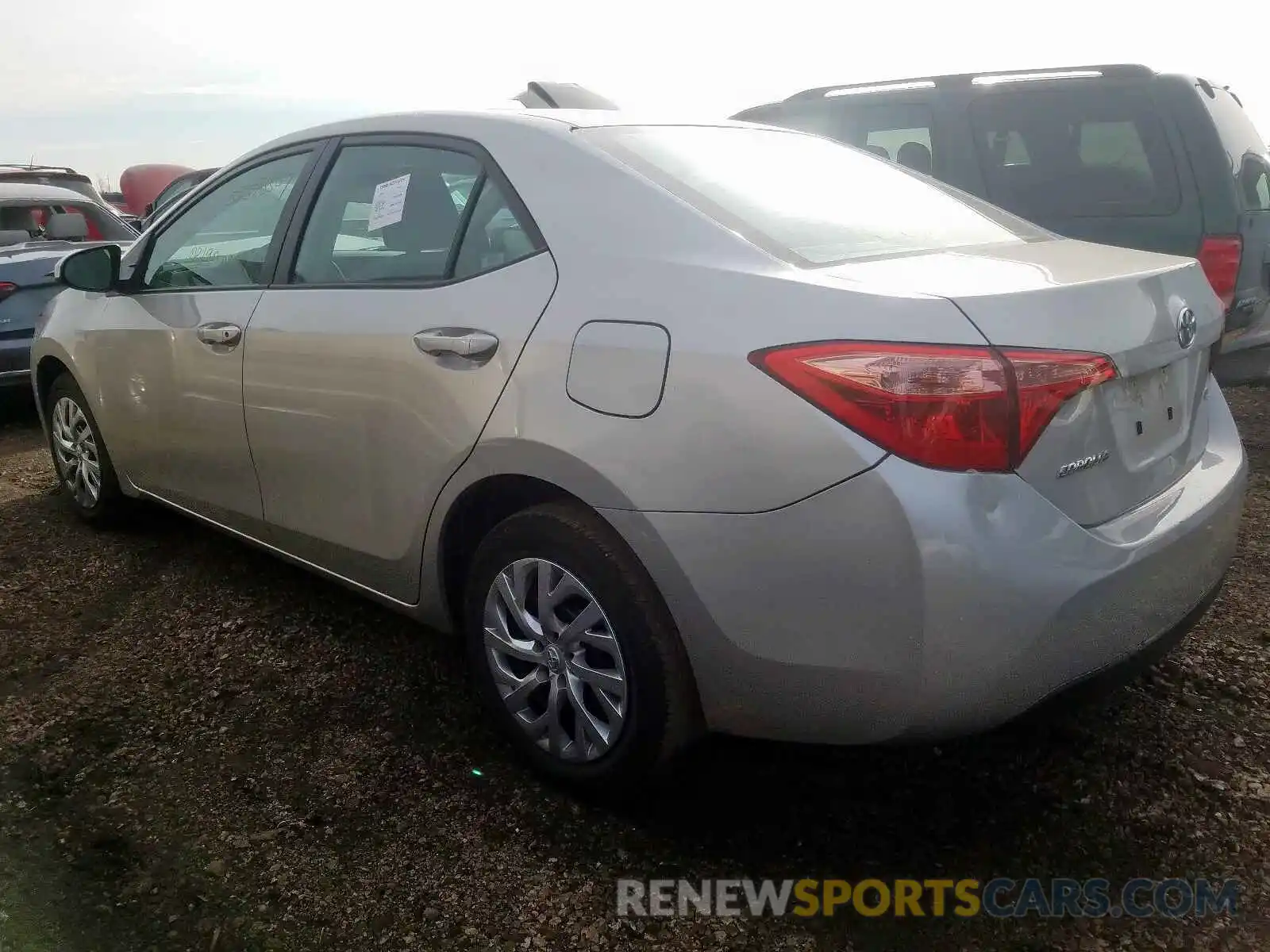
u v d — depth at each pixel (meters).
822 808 2.56
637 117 2.96
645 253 2.36
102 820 2.53
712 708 2.29
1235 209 5.45
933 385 1.95
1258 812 2.49
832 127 6.60
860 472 1.97
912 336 1.98
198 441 3.54
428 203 2.87
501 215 2.67
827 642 2.06
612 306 2.33
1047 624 2.00
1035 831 2.46
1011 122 5.98
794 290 2.13
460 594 2.87
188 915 2.21
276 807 2.58
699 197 2.48
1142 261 2.53
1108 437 2.19
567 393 2.35
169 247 3.80
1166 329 2.33
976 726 2.04
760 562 2.09
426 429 2.66
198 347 3.44
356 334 2.85
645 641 2.30
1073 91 5.78
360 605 3.71
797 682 2.12
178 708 3.05
